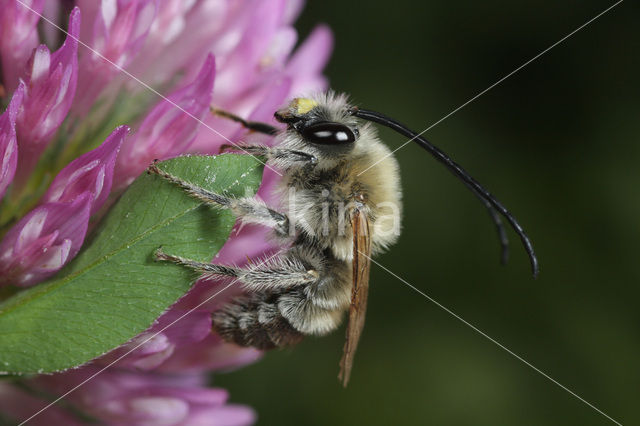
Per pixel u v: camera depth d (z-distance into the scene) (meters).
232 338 0.11
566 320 0.15
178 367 0.11
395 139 0.16
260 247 0.11
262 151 0.11
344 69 0.16
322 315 0.11
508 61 0.16
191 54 0.11
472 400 0.15
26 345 0.10
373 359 0.15
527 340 0.15
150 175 0.10
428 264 0.15
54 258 0.10
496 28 0.16
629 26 0.16
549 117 0.16
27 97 0.11
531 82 0.16
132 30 0.11
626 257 0.15
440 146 0.15
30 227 0.10
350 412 0.15
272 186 0.11
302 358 0.15
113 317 0.10
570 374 0.15
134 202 0.10
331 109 0.11
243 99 0.11
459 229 0.15
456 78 0.16
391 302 0.15
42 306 0.10
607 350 0.15
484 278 0.15
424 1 0.16
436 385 0.15
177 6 0.11
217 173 0.10
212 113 0.11
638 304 0.15
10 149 0.10
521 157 0.16
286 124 0.11
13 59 0.11
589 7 0.16
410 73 0.16
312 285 0.11
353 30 0.16
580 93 0.16
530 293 0.15
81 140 0.11
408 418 0.15
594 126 0.16
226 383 0.15
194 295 0.11
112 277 0.10
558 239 0.15
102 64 0.11
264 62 0.11
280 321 0.11
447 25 0.16
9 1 0.11
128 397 0.11
